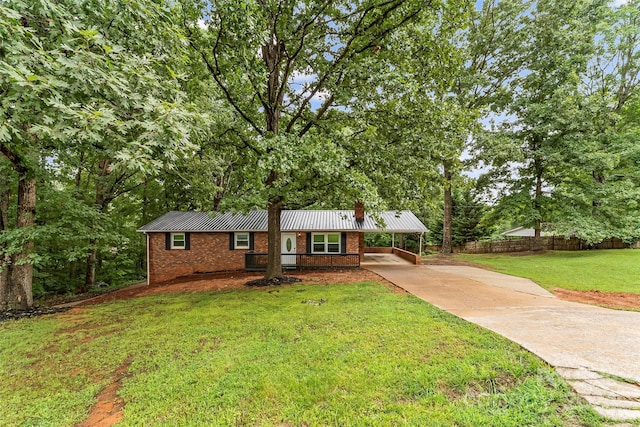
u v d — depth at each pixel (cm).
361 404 328
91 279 1545
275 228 1117
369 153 928
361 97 870
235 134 1014
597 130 1980
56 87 436
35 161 846
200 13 773
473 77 1964
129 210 1838
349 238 1609
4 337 613
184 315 703
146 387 391
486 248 2603
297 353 459
